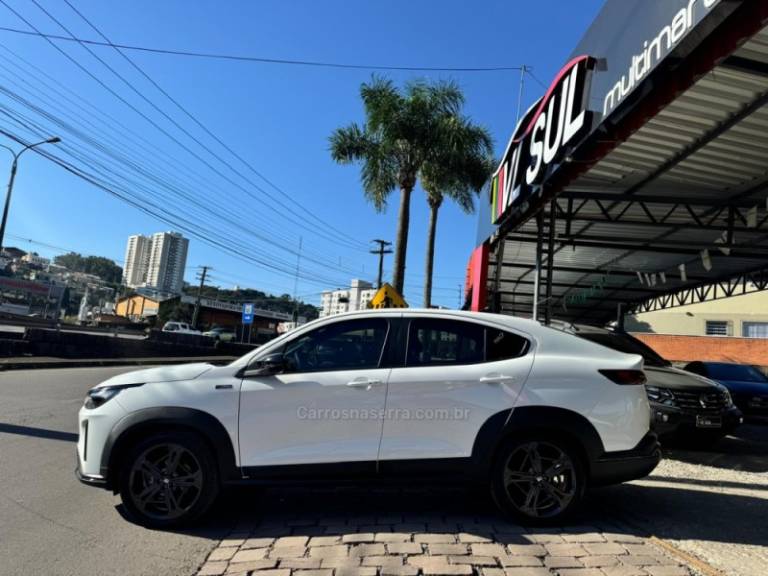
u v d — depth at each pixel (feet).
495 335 16.57
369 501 18.13
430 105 58.85
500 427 15.46
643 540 14.83
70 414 32.83
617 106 18.61
